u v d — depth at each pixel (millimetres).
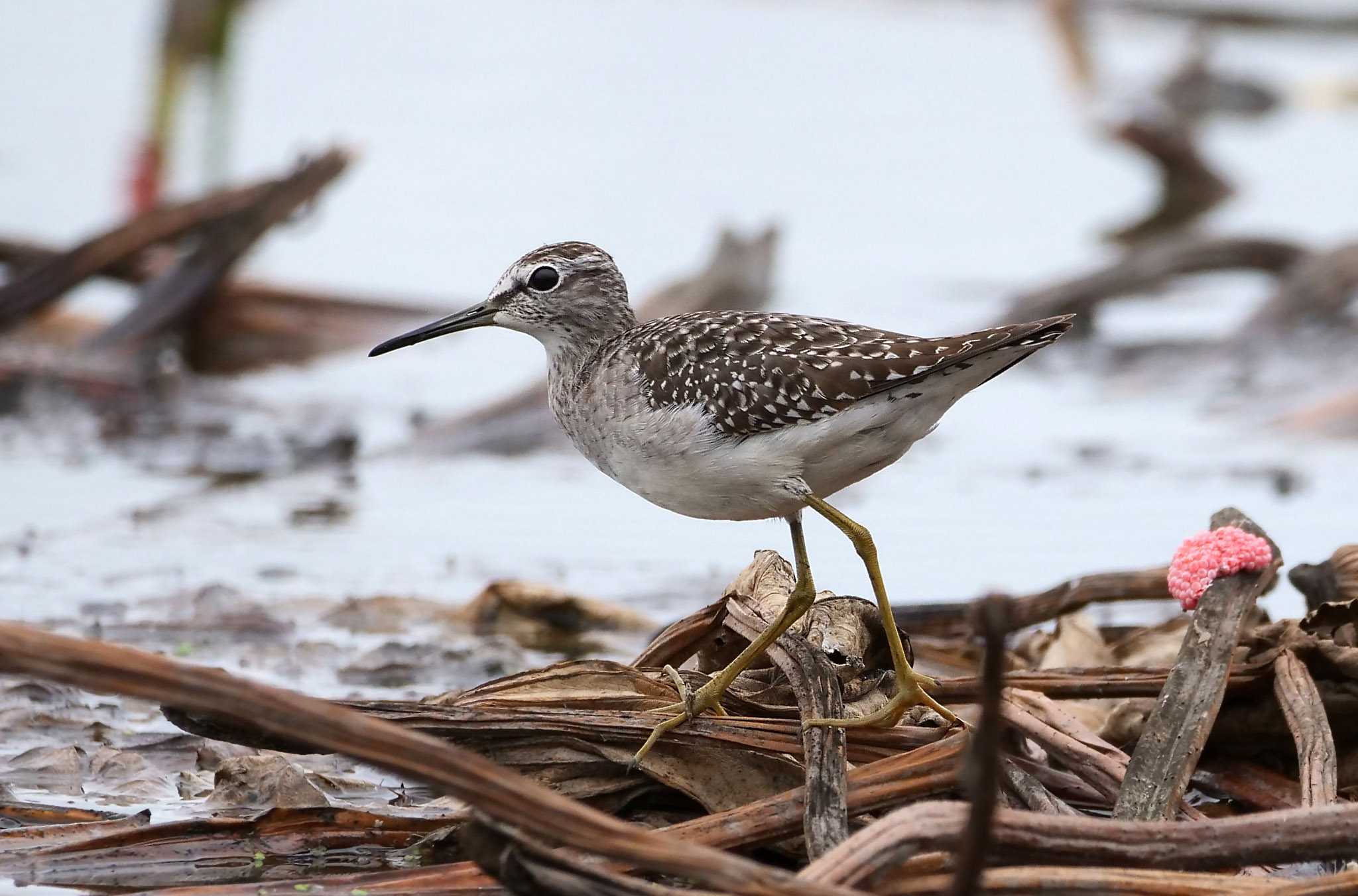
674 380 8180
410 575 12055
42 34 27609
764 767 7414
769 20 30531
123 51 27016
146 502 13656
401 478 14688
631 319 9664
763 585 8750
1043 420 16438
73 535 12648
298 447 15367
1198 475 14562
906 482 14469
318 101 25016
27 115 24125
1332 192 23219
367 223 21141
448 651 10227
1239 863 6383
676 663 8492
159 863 7289
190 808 7957
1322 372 17000
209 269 17547
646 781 7500
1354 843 6406
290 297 18531
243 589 11547
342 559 12383
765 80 27594
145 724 9188
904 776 6984
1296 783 7883
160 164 20500
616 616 11023
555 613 11023
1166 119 23281
